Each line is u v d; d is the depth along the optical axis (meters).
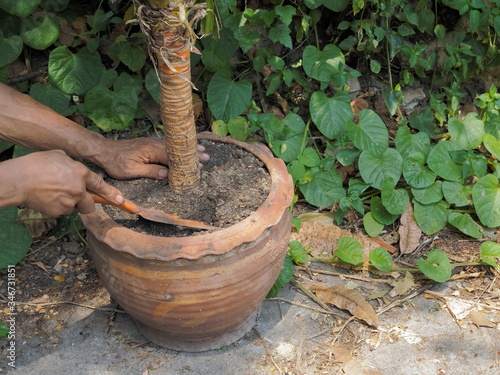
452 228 1.39
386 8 1.40
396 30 1.49
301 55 1.50
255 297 1.02
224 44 1.37
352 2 1.43
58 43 1.40
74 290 1.25
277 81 1.43
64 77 1.34
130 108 1.37
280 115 1.50
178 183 1.04
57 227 1.35
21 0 1.26
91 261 1.32
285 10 1.33
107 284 1.02
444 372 1.08
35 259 1.31
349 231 1.34
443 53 1.51
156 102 1.44
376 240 1.36
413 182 1.35
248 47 1.33
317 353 1.12
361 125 1.38
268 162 1.11
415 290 1.25
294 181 1.37
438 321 1.18
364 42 1.42
